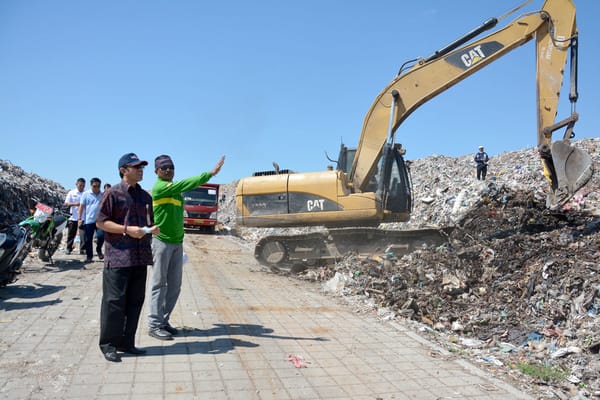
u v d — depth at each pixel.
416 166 24.84
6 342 4.88
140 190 4.85
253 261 13.34
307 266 11.29
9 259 7.08
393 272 9.08
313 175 11.14
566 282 6.96
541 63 9.41
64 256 11.35
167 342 5.21
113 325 4.53
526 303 7.15
